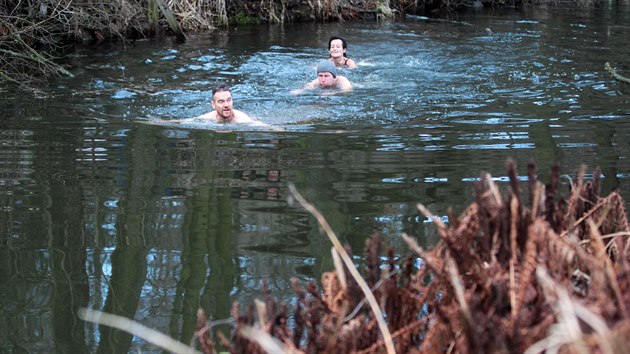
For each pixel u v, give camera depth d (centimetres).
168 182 573
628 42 1309
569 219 266
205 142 696
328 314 250
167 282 408
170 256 440
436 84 973
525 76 1016
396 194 526
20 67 1092
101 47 1302
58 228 486
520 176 556
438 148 650
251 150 662
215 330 354
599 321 193
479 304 225
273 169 600
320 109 838
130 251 450
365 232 458
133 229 483
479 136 691
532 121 750
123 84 1001
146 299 388
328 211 498
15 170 607
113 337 359
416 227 461
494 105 837
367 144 673
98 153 659
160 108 862
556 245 236
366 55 1220
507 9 1864
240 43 1366
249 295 385
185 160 634
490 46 1291
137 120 794
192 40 1395
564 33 1430
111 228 486
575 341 191
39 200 538
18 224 493
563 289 216
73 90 956
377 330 248
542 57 1166
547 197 265
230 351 241
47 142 699
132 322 329
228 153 654
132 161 633
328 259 426
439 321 232
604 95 882
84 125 768
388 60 1166
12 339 357
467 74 1039
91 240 467
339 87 959
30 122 782
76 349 346
